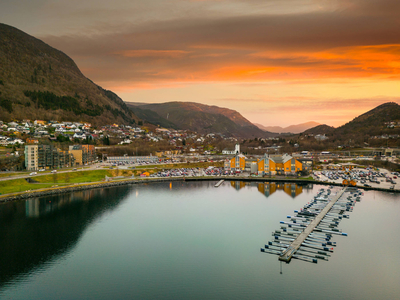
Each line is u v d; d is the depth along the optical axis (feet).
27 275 312.50
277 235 413.59
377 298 276.21
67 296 276.82
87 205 583.99
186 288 290.35
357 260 342.03
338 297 277.23
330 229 430.61
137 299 273.13
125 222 482.28
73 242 398.83
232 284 297.53
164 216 514.27
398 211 522.06
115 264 337.72
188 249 377.71
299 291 286.46
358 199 605.73
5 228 450.30
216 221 485.15
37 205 579.48
